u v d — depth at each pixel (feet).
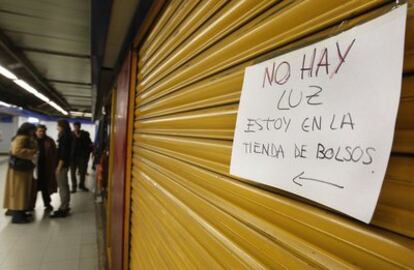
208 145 2.50
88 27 8.75
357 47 1.13
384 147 0.97
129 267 6.26
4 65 13.25
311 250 1.36
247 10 2.02
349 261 1.18
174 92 3.55
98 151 25.34
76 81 18.45
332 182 1.15
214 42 2.49
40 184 16.79
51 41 10.32
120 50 8.76
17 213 14.99
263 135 1.62
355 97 1.10
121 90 7.84
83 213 17.37
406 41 1.01
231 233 2.06
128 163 6.48
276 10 1.72
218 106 2.37
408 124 1.01
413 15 0.98
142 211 5.03
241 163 1.81
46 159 16.79
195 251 2.64
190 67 3.03
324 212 1.30
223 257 2.14
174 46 3.62
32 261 11.16
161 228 3.75
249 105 1.79
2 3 7.47
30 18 8.30
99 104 28.12
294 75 1.45
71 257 11.60
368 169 1.02
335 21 1.29
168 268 3.34
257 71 1.77
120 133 7.54
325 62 1.28
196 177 2.73
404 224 1.00
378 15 1.07
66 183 16.65
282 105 1.50
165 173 3.75
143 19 5.40
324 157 1.21
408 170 1.00
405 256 0.99
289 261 1.49
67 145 16.57
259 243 1.74
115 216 7.75
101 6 5.73
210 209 2.40
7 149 55.88
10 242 12.75
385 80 1.00
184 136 3.12
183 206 3.02
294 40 1.54
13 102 40.29
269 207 1.66
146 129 5.12
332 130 1.18
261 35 1.84
